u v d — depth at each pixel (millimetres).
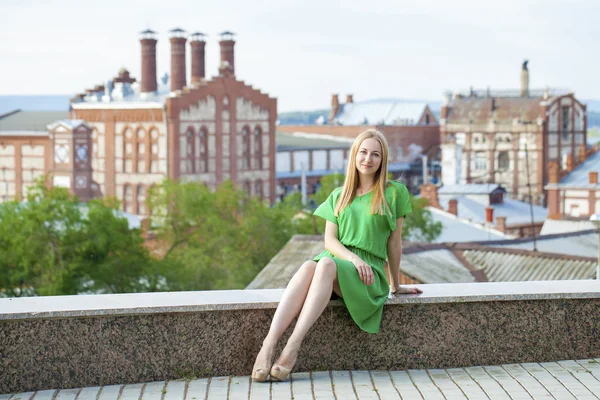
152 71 110562
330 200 8219
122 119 108125
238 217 64000
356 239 8070
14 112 122062
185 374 7922
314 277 7816
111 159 109312
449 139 123750
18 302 7918
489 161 121875
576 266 33844
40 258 47531
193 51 109375
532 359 8406
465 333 8289
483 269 34031
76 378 7762
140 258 50219
